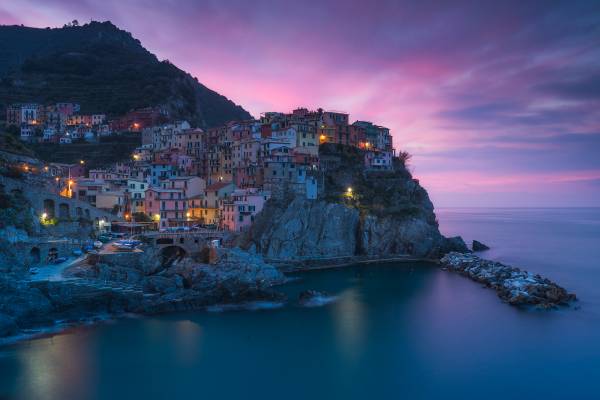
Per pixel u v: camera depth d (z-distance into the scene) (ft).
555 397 204.85
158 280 340.80
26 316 267.59
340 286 402.72
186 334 272.92
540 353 250.98
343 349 255.29
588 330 285.84
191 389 208.54
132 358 238.48
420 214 586.04
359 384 215.10
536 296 348.38
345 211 534.78
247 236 480.64
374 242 547.90
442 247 571.28
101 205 491.72
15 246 317.63
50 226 387.55
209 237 444.55
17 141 486.79
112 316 293.43
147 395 202.80
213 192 522.47
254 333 277.85
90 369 224.33
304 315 314.55
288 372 227.40
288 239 492.13
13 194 370.73
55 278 296.30
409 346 260.83
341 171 609.01
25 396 198.59
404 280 430.61
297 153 558.56
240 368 230.07
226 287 338.95
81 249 367.86
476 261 480.23
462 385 215.31
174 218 514.68
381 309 330.54
